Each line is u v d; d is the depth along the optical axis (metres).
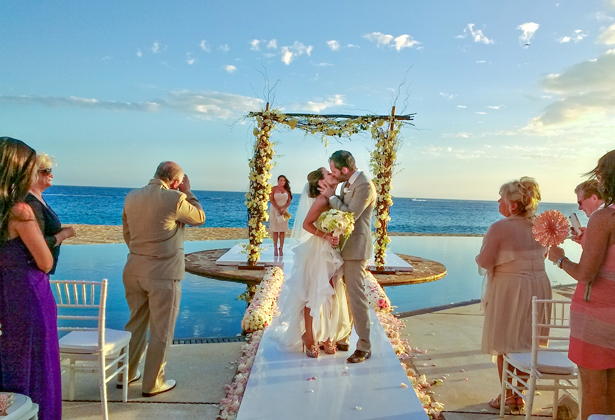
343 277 4.09
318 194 4.05
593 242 2.26
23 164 2.40
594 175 2.35
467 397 3.71
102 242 13.77
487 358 4.61
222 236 17.17
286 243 13.23
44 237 2.66
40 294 2.50
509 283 3.38
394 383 3.48
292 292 4.05
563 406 3.24
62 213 35.16
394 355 4.06
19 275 2.43
